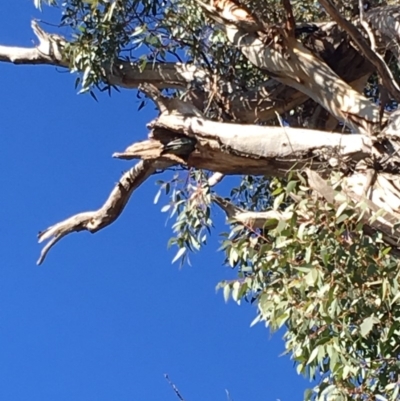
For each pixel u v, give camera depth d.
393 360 4.77
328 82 6.28
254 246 5.29
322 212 4.77
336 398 4.86
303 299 4.90
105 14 7.79
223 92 7.46
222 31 7.25
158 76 7.89
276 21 6.86
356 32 5.39
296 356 4.96
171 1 7.79
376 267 4.65
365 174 5.35
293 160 5.54
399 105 5.88
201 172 7.20
